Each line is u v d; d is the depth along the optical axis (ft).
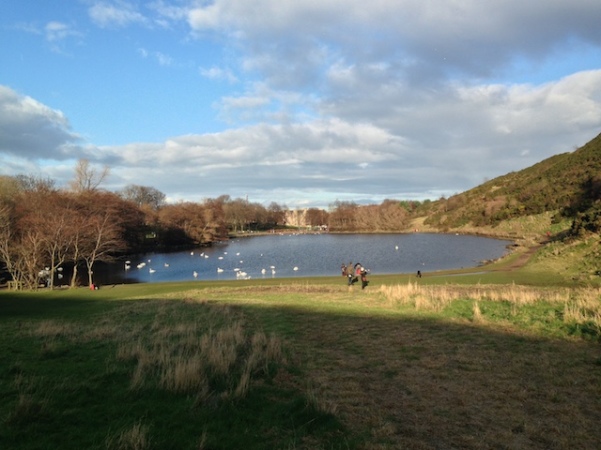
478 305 50.57
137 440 16.87
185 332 39.22
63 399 21.16
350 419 21.40
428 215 501.15
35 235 128.98
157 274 175.94
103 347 33.17
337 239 368.89
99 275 176.96
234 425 19.76
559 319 40.88
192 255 253.44
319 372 29.01
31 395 20.99
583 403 23.30
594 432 20.04
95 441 17.29
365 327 43.62
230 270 178.70
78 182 224.33
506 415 22.04
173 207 364.58
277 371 28.32
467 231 350.43
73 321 51.37
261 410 21.95
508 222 311.47
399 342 36.99
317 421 20.59
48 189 217.77
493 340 36.47
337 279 114.73
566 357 31.01
